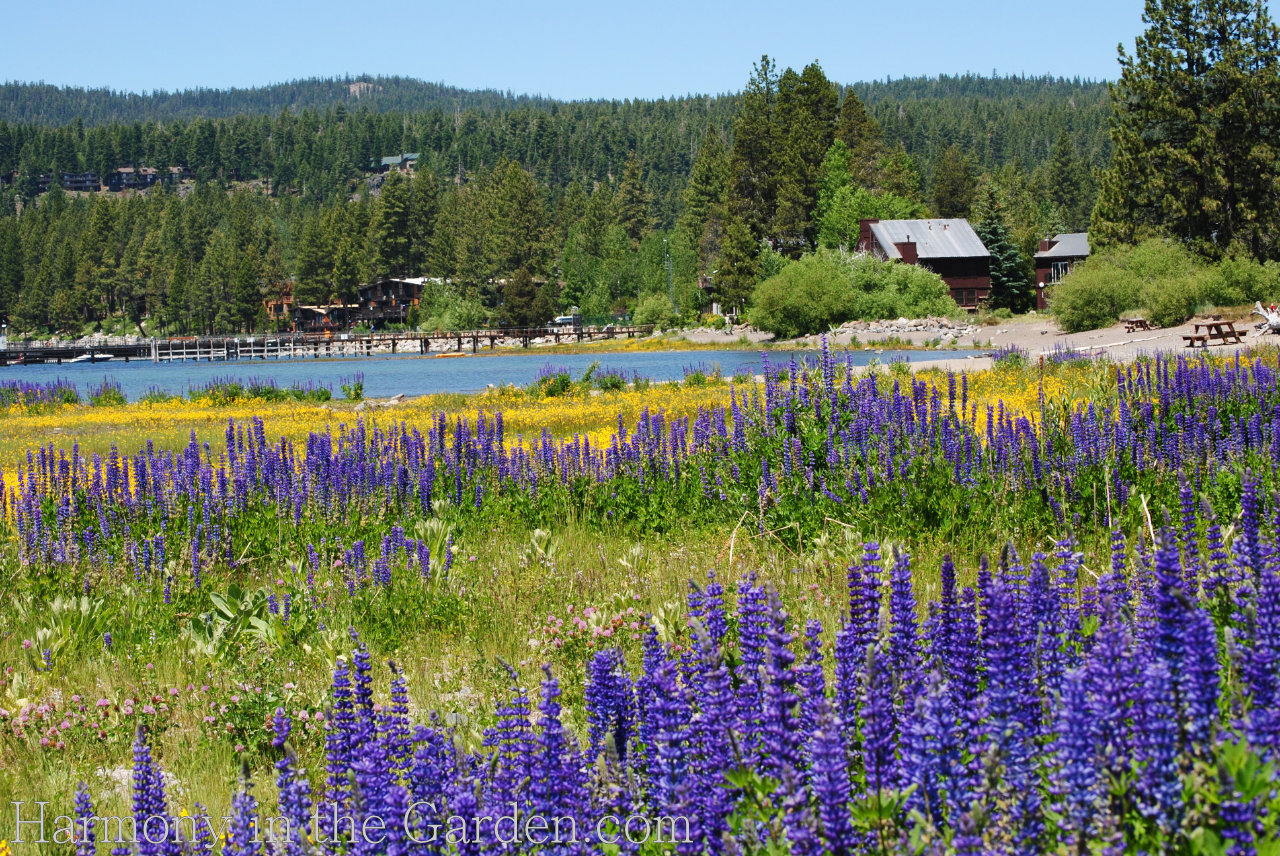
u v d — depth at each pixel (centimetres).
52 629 961
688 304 12281
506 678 741
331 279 16538
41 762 712
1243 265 5725
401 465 1478
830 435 1263
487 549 1262
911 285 8769
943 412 1365
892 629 495
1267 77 6275
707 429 1414
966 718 406
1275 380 1584
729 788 413
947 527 1087
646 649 512
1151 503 1074
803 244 11488
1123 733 363
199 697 807
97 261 19212
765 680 419
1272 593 405
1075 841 352
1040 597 490
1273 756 343
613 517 1349
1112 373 2316
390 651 906
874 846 374
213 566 1177
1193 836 335
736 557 1091
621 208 18600
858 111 12812
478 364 8112
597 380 4166
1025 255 11556
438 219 18050
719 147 15212
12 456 2447
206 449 1512
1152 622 437
